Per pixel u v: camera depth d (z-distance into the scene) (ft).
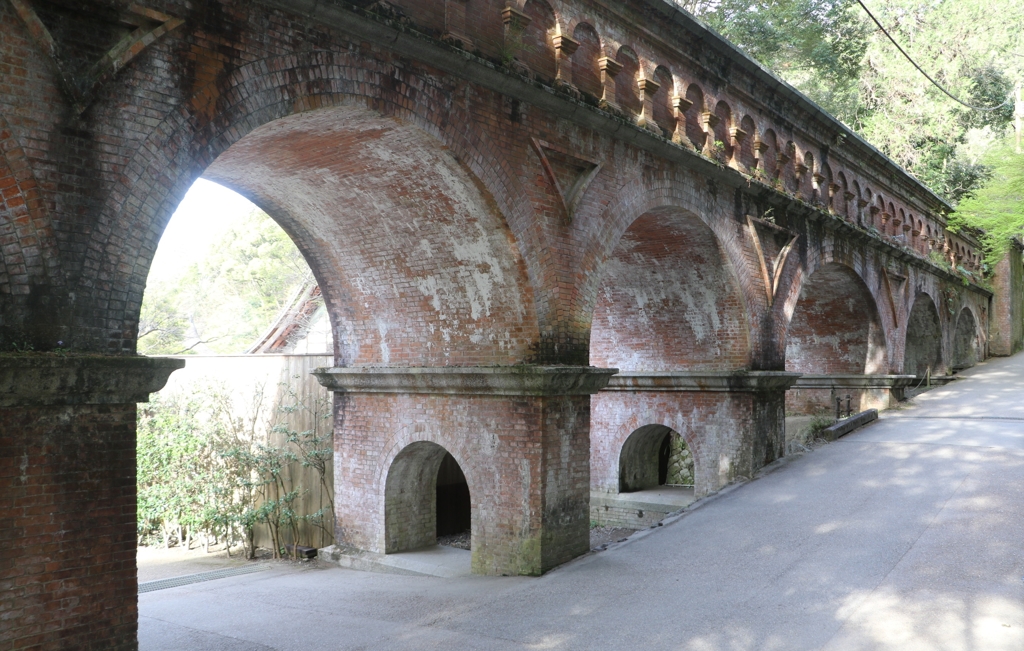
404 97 27.78
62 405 19.40
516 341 34.71
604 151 36.96
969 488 40.14
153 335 116.26
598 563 34.09
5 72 18.53
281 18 24.13
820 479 45.09
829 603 27.30
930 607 26.22
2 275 18.56
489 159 31.07
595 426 56.85
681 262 47.85
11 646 18.42
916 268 79.92
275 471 46.19
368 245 36.99
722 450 49.37
